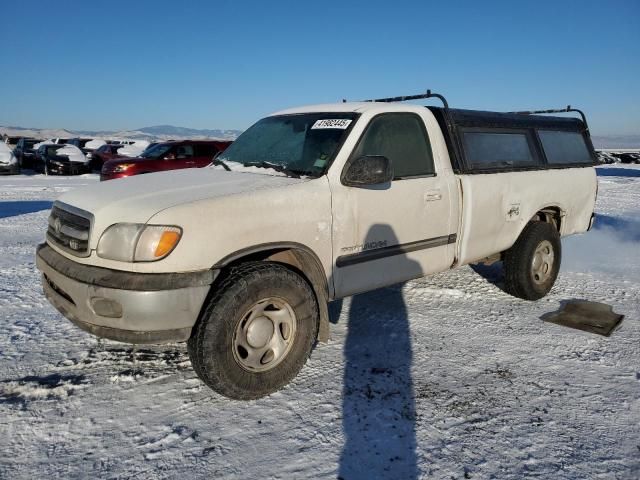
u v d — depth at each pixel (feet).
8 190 53.57
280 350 10.44
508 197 15.38
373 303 16.14
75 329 13.82
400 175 12.79
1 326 13.96
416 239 13.03
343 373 11.48
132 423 9.43
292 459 8.43
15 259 21.88
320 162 11.72
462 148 14.17
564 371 11.71
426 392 10.69
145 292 8.88
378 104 13.24
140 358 12.05
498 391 10.77
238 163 13.46
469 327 14.33
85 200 10.55
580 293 17.75
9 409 9.82
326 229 11.10
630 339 13.64
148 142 92.68
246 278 9.73
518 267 16.14
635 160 143.43
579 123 19.19
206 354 9.43
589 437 9.16
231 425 9.39
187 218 9.30
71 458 8.41
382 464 8.34
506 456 8.59
